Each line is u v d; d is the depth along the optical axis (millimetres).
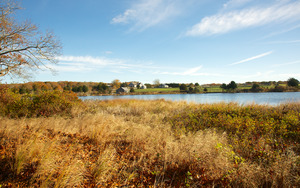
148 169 3486
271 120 6625
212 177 3211
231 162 3566
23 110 8719
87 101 13688
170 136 5359
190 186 3010
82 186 2803
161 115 9305
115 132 5578
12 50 14234
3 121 5520
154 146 4449
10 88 11070
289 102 9656
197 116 8383
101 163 3223
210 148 3945
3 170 2844
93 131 4992
